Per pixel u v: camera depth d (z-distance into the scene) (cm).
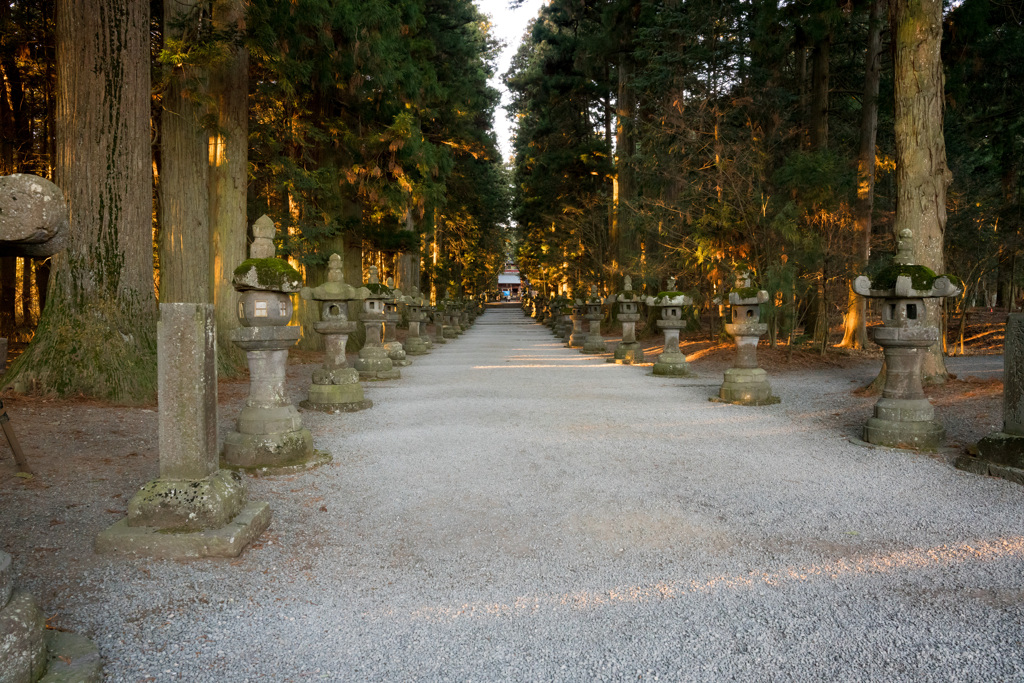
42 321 1000
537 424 931
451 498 574
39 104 1922
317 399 1064
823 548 453
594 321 2367
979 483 615
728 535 480
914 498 570
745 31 1928
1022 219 2005
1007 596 374
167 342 451
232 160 1524
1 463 627
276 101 1792
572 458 724
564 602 371
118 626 339
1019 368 638
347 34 1700
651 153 2086
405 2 2002
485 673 297
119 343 1005
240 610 360
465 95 2692
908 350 780
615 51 2598
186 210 1319
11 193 258
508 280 12725
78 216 1009
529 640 328
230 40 1200
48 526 475
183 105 1309
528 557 440
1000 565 419
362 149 1984
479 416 1001
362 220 2233
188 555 425
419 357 2191
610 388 1346
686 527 497
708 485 614
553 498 574
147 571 405
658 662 306
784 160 1816
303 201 1789
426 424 937
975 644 321
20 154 1866
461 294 5481
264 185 1906
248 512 476
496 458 724
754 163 1734
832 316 2625
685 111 1956
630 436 846
